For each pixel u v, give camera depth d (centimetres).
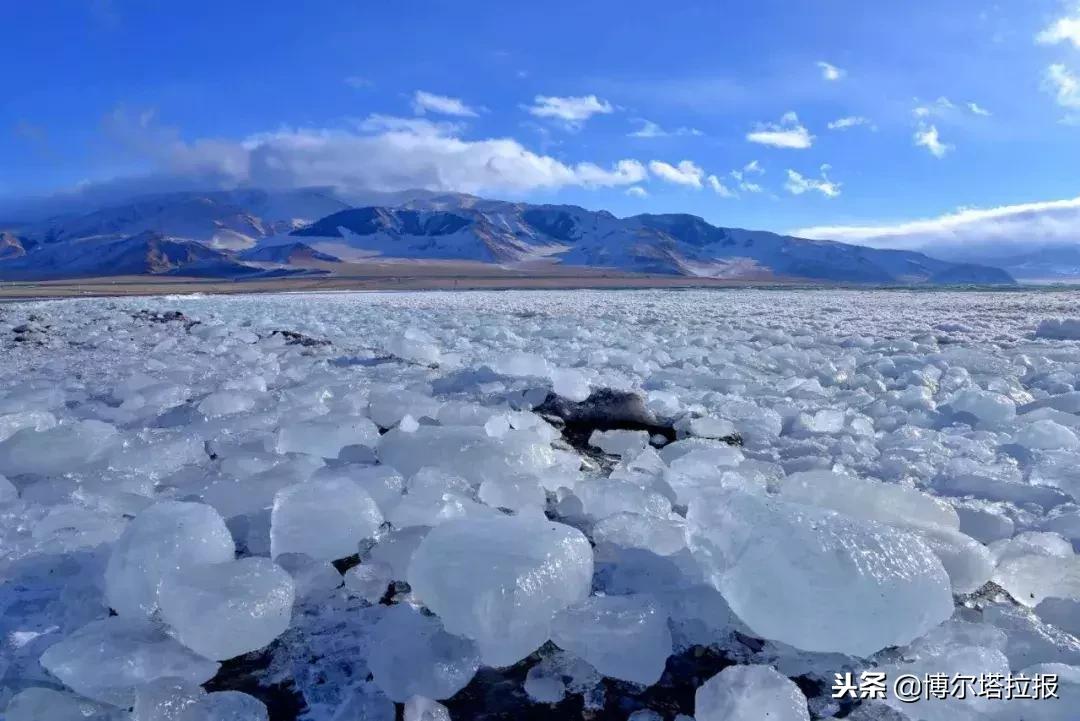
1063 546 276
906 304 2316
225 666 202
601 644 199
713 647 211
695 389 659
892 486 287
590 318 1636
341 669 199
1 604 229
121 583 221
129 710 183
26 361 786
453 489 318
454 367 768
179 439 396
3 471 370
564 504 320
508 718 183
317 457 373
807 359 848
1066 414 515
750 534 215
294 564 250
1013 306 2022
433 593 208
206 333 1087
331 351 876
